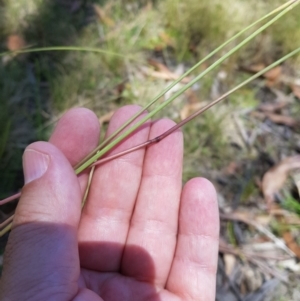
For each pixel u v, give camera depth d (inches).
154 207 5.9
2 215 7.3
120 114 6.0
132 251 5.8
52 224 4.1
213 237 5.9
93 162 5.6
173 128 5.7
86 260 5.8
